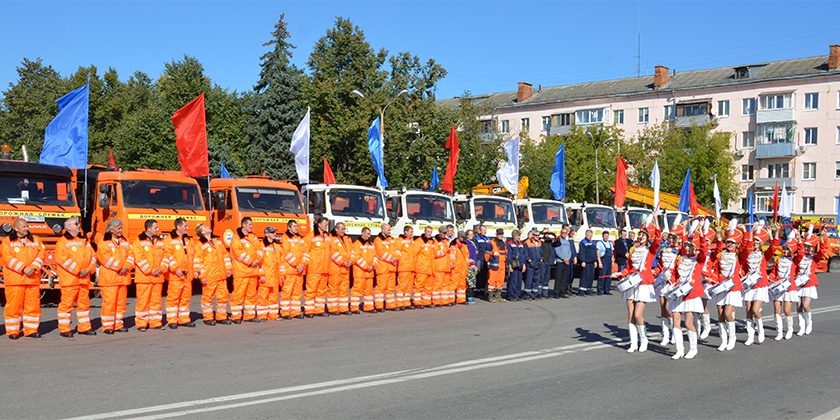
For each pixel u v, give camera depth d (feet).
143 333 36.37
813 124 186.29
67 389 24.25
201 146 59.16
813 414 23.07
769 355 34.40
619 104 220.23
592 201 168.66
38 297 34.63
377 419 21.30
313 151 135.44
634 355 33.32
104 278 35.78
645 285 33.47
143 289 37.06
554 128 230.68
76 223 34.88
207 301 39.70
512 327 40.98
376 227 59.88
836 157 182.50
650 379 28.02
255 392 24.29
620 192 87.97
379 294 47.80
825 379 28.66
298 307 43.73
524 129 226.79
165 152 160.04
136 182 51.75
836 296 63.72
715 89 202.59
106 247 35.73
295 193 59.31
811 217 113.70
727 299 35.76
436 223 64.08
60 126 51.16
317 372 27.66
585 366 30.27
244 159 171.32
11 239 33.78
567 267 59.82
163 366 28.22
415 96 135.44
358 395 24.18
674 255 32.99
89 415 21.09
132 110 213.87
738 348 36.63
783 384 27.61
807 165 187.42
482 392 25.00
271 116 155.63
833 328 43.98
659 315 48.62
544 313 48.16
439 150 132.36
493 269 54.60
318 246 43.91
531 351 33.30
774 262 40.73
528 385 26.32
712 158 170.60
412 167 130.31
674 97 209.56
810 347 37.01
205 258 39.52
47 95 213.66
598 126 190.90
